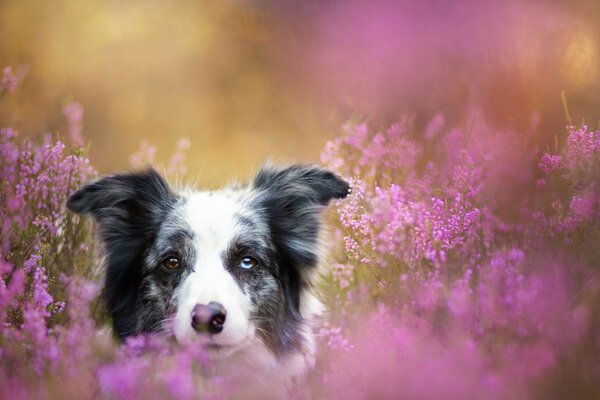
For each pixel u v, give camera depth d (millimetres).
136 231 5816
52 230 6094
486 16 9281
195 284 5254
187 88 16188
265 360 5648
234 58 15789
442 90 9281
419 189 6090
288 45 14227
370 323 5227
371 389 4250
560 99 7656
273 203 5996
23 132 9938
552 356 4027
